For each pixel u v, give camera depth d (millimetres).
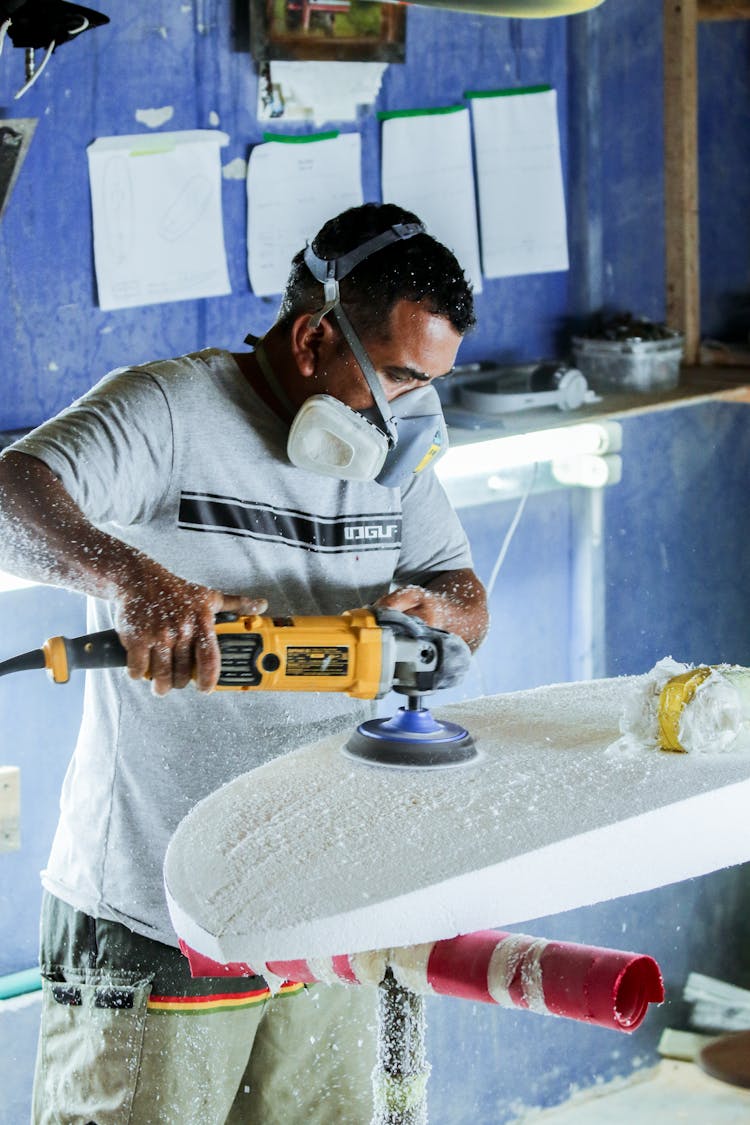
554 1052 3271
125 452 1671
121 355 2682
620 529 3455
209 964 1256
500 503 3225
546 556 3350
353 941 1158
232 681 1471
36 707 2553
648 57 3439
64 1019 1772
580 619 3428
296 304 1738
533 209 3252
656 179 3523
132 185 2623
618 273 3486
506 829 1281
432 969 1214
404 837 1281
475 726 1615
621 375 3273
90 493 1637
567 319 3402
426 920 1182
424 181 3066
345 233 1698
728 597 3746
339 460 1709
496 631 3291
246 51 2740
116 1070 1720
